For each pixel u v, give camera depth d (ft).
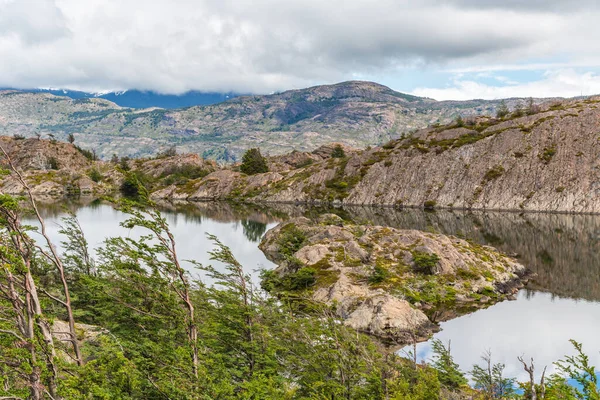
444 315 164.96
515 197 559.38
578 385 70.79
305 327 82.33
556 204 527.40
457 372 91.91
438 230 381.40
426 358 123.95
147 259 59.67
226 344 72.49
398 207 617.62
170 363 58.49
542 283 215.92
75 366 46.68
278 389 63.57
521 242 324.19
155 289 62.39
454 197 601.21
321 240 257.55
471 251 235.81
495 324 155.53
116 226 353.72
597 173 528.22
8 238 47.78
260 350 72.49
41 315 44.88
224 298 77.61
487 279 202.08
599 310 171.94
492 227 402.31
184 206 647.97
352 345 75.77
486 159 612.70
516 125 637.30
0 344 44.45
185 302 62.75
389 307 149.48
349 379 69.51
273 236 312.91
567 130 582.76
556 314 166.91
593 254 281.33
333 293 172.76
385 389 65.57
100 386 47.39
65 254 129.59
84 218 416.46
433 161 650.84
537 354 130.62
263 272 184.24
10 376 45.78
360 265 202.08
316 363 72.38
